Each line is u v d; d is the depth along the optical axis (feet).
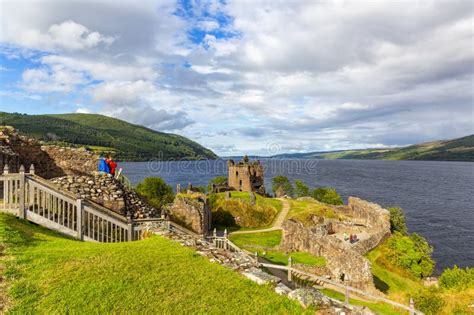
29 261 38.34
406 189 552.41
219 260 45.03
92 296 31.71
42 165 87.25
